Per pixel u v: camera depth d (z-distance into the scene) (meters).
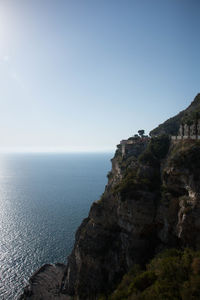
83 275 63.56
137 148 89.88
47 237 107.94
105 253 62.84
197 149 50.62
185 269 36.97
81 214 143.88
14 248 96.94
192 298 30.42
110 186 88.25
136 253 55.59
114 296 42.44
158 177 61.91
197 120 66.44
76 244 74.38
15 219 134.00
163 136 73.75
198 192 45.50
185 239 45.94
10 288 72.12
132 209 56.53
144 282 40.59
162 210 52.97
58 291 68.50
